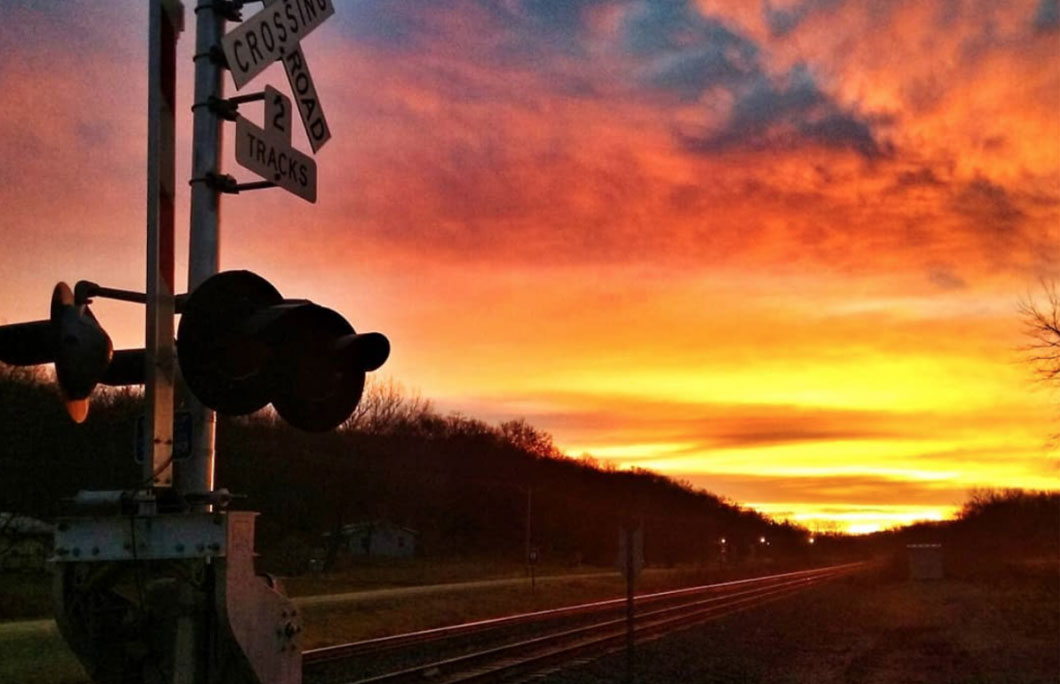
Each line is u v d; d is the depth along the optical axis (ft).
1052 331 118.42
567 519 347.97
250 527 12.04
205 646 11.87
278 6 13.60
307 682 50.55
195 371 11.66
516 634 83.20
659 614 109.09
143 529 11.66
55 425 133.28
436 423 349.20
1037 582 192.13
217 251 12.90
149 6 11.89
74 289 12.03
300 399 12.82
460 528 327.67
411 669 51.13
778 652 73.87
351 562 253.03
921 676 61.26
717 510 562.25
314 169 14.33
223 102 13.01
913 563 232.32
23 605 104.47
